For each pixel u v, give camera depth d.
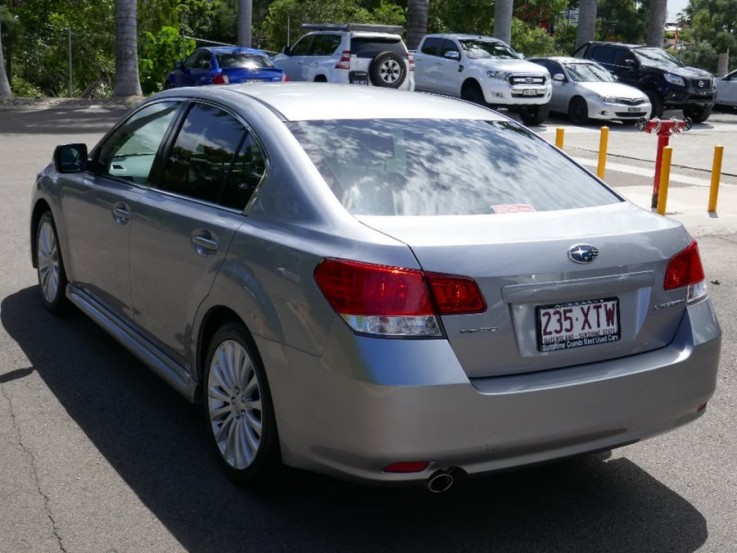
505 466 3.58
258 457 3.96
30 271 7.80
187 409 5.08
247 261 3.95
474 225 3.72
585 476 4.48
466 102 5.16
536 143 4.73
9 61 32.56
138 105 5.60
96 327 6.39
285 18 38.41
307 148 4.12
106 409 5.04
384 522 3.96
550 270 3.60
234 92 4.78
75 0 33.97
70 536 3.75
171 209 4.63
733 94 28.06
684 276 4.00
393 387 3.34
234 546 3.72
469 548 3.77
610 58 25.78
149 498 4.09
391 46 22.86
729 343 6.70
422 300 3.42
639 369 3.76
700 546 3.85
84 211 5.69
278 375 3.72
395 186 3.98
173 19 35.59
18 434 4.70
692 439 4.98
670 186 13.94
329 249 3.61
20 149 15.80
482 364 3.50
